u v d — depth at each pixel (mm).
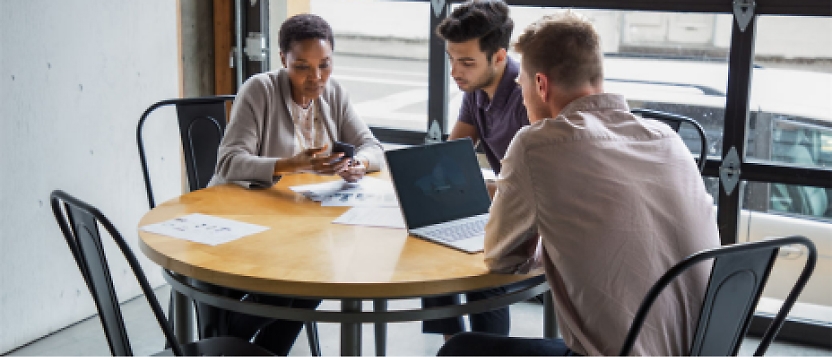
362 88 3693
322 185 2553
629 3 3166
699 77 3152
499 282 1800
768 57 3035
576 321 1665
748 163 3121
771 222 3180
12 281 3004
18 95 2930
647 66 3225
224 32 3857
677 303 1642
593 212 1620
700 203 1699
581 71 1735
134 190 3469
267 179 2484
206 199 2379
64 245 3201
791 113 3051
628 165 1656
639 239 1614
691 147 3221
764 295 3271
